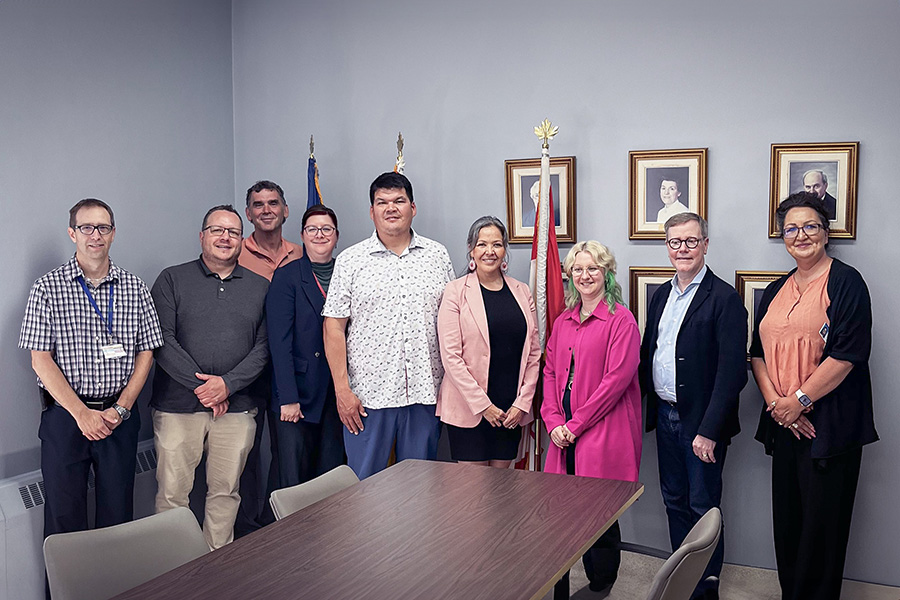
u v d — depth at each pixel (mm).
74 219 3283
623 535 4098
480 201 4320
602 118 4047
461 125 4336
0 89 3398
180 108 4441
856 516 3678
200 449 3762
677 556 1854
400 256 3689
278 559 1929
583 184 4098
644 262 4004
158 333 3551
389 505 2359
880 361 3613
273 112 4777
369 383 3645
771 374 3412
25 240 3512
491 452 3607
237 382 3664
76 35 3777
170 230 4371
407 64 4438
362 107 4555
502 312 3629
